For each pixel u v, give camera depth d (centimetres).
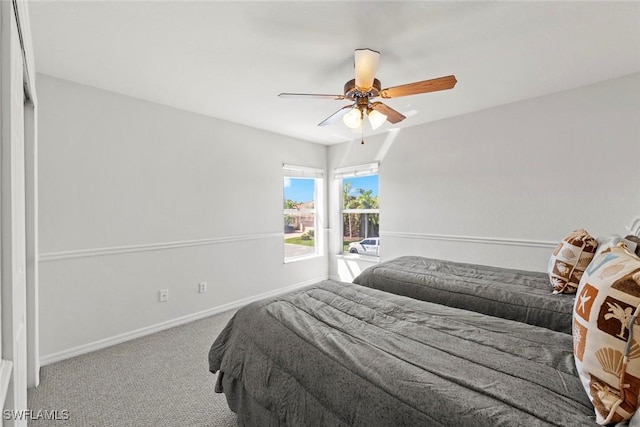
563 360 103
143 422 171
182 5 159
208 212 337
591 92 263
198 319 328
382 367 103
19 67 120
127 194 276
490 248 325
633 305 71
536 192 294
